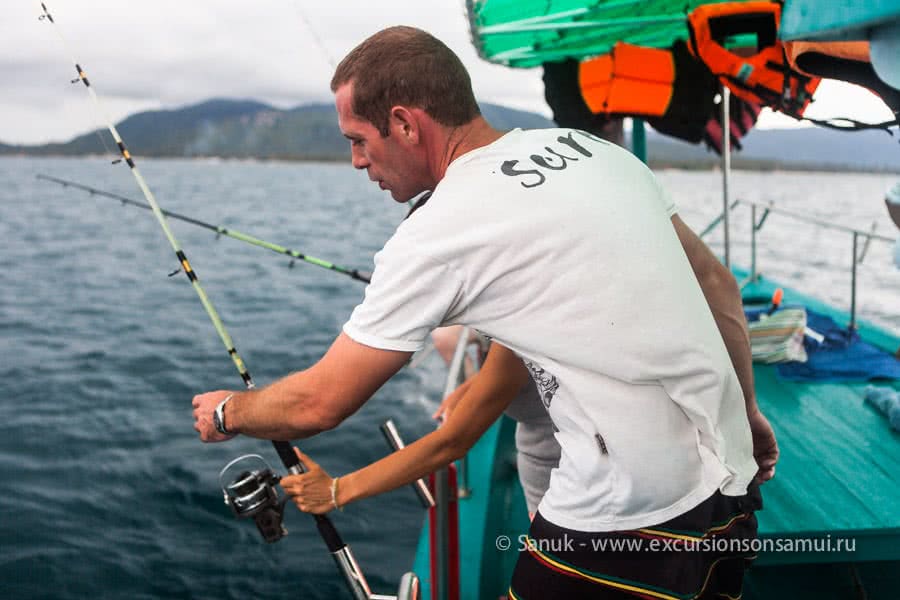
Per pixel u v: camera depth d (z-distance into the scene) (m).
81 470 6.50
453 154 1.18
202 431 1.30
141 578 4.72
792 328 3.57
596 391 1.09
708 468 1.12
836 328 3.98
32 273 20.45
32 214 41.69
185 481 6.18
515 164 1.11
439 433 1.50
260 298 16.09
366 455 6.60
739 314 1.40
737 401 1.19
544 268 1.06
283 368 10.25
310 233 30.73
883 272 14.18
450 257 1.07
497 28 3.03
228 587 4.57
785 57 2.14
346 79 1.17
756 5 2.27
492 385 1.47
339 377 1.12
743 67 2.32
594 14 2.90
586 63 3.74
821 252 17.88
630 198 1.14
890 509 2.16
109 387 9.35
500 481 3.10
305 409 1.16
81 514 5.63
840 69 1.32
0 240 28.77
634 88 3.57
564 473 1.21
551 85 3.85
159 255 24.23
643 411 1.08
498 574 2.46
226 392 1.29
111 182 86.69
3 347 11.69
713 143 3.64
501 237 1.05
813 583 2.29
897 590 2.24
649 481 1.10
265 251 24.86
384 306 1.10
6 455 6.90
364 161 1.23
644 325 1.06
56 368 10.34
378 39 1.15
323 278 18.88
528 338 1.09
